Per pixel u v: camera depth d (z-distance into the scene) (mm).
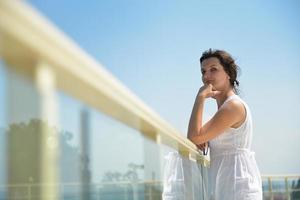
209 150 2752
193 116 2537
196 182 2775
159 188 1924
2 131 789
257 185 2576
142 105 1289
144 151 1665
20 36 612
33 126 784
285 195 6539
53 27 693
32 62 692
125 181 1436
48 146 836
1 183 856
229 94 2693
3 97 721
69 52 740
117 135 1307
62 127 880
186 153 2447
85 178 1086
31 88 731
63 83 816
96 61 900
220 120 2477
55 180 892
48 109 789
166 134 1780
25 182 847
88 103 1014
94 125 1090
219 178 2611
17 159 840
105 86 941
